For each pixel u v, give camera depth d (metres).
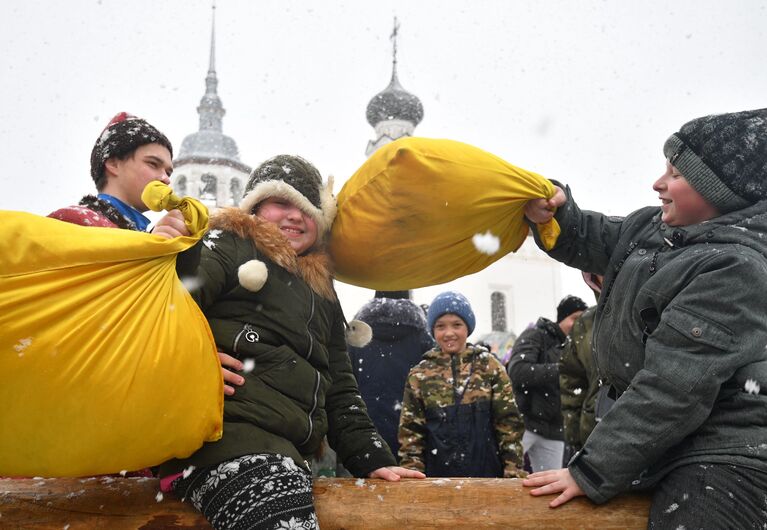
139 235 1.70
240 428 1.83
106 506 1.84
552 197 2.39
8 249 1.58
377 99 32.91
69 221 2.10
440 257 2.36
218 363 1.79
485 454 3.50
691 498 1.79
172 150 2.64
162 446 1.69
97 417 1.61
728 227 1.97
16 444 1.60
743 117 2.04
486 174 2.25
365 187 2.29
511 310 40.28
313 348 2.07
